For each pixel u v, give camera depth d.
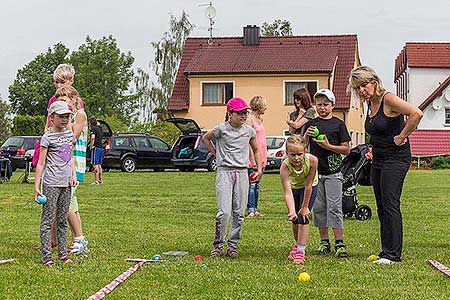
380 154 8.85
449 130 51.88
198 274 7.79
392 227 8.77
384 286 7.26
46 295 6.78
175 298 6.69
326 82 45.69
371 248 10.01
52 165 8.55
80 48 93.94
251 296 6.75
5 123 59.31
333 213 9.35
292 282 7.43
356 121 50.47
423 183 24.95
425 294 6.88
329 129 9.45
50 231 8.55
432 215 14.49
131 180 25.91
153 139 34.16
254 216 13.93
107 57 93.25
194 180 25.89
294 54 47.22
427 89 57.22
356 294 6.86
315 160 8.73
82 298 6.68
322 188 9.44
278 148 31.97
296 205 9.09
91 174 30.58
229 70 46.47
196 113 46.97
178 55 63.62
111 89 93.50
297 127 11.16
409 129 8.52
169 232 11.62
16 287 7.12
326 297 6.74
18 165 31.56
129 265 8.39
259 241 10.57
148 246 10.05
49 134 8.57
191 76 46.84
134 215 14.20
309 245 10.24
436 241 10.77
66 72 9.53
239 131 9.34
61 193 8.61
